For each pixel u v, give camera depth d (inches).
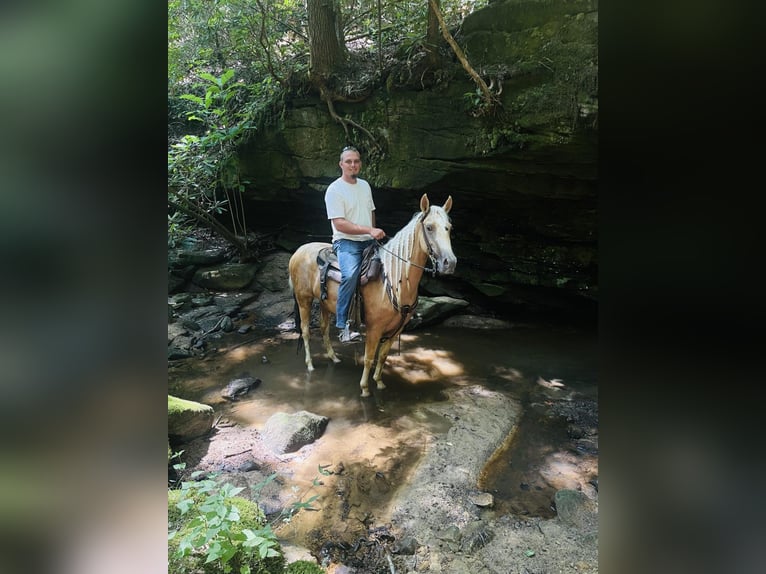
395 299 127.7
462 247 220.5
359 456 107.0
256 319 210.8
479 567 75.6
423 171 190.2
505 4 162.4
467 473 100.3
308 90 212.4
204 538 59.7
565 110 151.9
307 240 257.3
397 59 195.0
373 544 80.7
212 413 119.8
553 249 200.5
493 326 207.3
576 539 81.1
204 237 265.7
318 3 195.0
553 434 117.6
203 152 231.9
